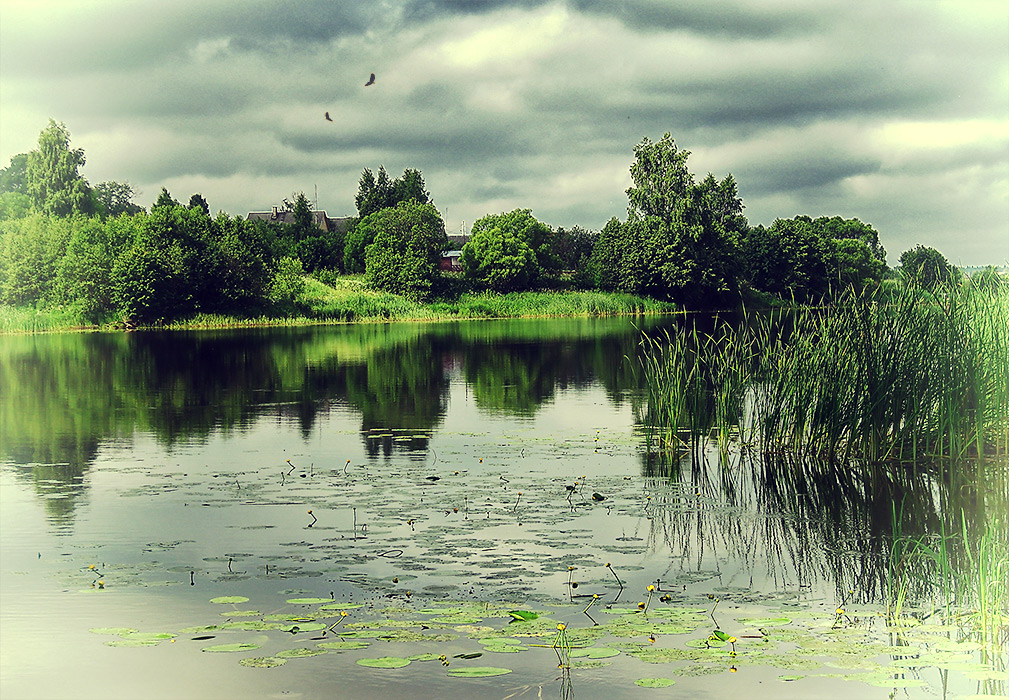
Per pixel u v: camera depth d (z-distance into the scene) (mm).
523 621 8461
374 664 7363
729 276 106188
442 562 10430
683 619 8523
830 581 9812
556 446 18422
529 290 110250
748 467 16172
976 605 8984
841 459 16812
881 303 17156
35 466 16656
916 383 16281
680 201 106438
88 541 11492
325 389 28781
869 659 7531
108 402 25969
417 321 87125
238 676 7348
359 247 119812
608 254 112312
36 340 57656
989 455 16656
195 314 77500
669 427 18531
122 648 7938
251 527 12102
